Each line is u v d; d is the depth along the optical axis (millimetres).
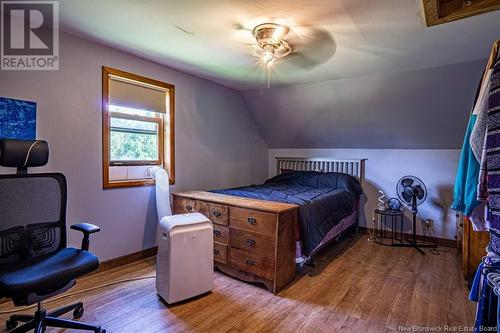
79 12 2016
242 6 1867
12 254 1716
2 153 1676
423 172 3863
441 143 3688
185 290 2188
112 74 2740
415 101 3398
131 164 3088
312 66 3070
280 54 2588
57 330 1825
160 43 2562
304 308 2129
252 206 2475
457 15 1895
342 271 2812
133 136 3115
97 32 2361
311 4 1820
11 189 1736
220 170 4133
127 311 2057
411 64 2943
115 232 2832
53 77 2355
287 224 2455
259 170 5027
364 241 3824
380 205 3982
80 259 1734
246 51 2721
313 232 2701
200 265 2271
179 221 2205
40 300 1556
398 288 2457
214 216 2775
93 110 2623
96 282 2498
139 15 2035
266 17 2012
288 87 3984
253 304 2178
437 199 3764
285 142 4969
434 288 2457
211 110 3932
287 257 2482
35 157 1802
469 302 2213
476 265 2543
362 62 2906
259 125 4875
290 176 4383
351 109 3867
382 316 2029
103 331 1779
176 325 1900
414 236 3566
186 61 3051
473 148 1180
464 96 3119
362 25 2094
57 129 2393
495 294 1040
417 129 3678
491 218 1035
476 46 2463
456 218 3607
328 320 1977
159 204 3039
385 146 4113
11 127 2139
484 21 1989
